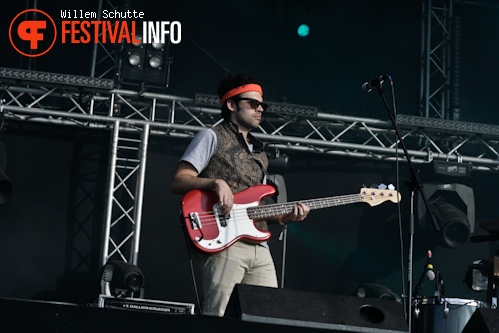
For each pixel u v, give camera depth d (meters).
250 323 2.02
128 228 7.70
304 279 8.02
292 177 8.16
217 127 3.29
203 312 3.03
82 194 7.71
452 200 8.17
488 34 9.20
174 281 7.70
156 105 7.69
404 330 2.26
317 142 7.77
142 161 7.38
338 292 8.05
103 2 8.16
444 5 8.64
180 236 7.78
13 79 7.18
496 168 8.27
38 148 7.70
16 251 7.50
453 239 7.94
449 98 8.41
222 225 3.07
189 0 8.86
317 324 2.20
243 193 3.17
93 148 7.81
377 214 8.26
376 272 8.19
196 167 3.15
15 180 7.61
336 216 8.21
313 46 9.08
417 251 8.27
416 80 9.02
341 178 8.23
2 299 1.84
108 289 6.82
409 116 7.82
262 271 3.14
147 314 1.93
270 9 9.02
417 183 3.81
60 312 1.87
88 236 7.64
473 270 6.05
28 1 8.09
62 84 7.24
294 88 8.99
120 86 7.81
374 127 8.02
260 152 3.35
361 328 2.22
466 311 5.43
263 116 7.84
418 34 9.12
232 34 8.95
